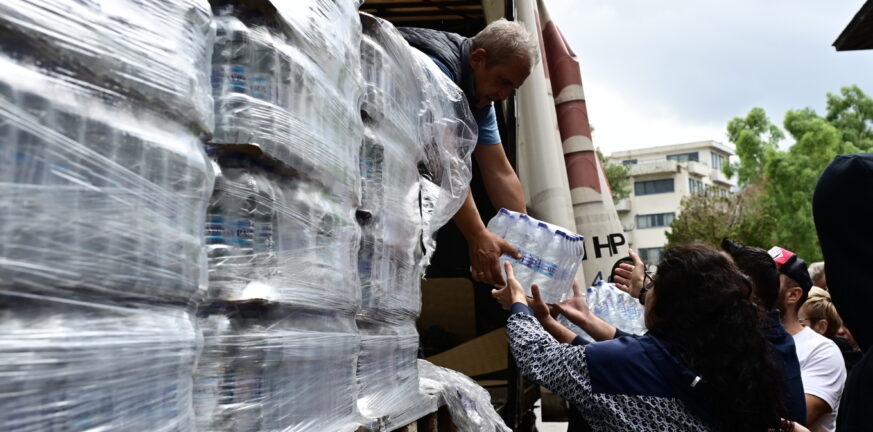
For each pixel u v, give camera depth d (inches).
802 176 1550.2
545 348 97.5
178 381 45.3
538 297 112.3
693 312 88.0
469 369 187.6
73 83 37.6
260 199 54.4
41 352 34.1
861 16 267.0
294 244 58.6
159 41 44.3
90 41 38.4
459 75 132.9
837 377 136.6
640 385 88.3
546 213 189.3
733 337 86.0
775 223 1524.4
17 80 33.9
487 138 152.0
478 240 124.0
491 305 198.1
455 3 206.7
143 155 41.8
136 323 41.2
